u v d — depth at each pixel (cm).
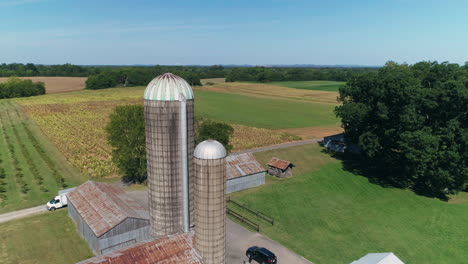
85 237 3241
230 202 4338
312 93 18700
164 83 2573
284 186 4909
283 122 10388
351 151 6494
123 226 3030
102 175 5172
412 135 4362
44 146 6806
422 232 3594
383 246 3300
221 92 19038
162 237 2566
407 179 5206
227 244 3272
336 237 3469
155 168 2691
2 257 2933
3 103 13262
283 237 3444
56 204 3947
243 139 7819
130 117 4559
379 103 4819
